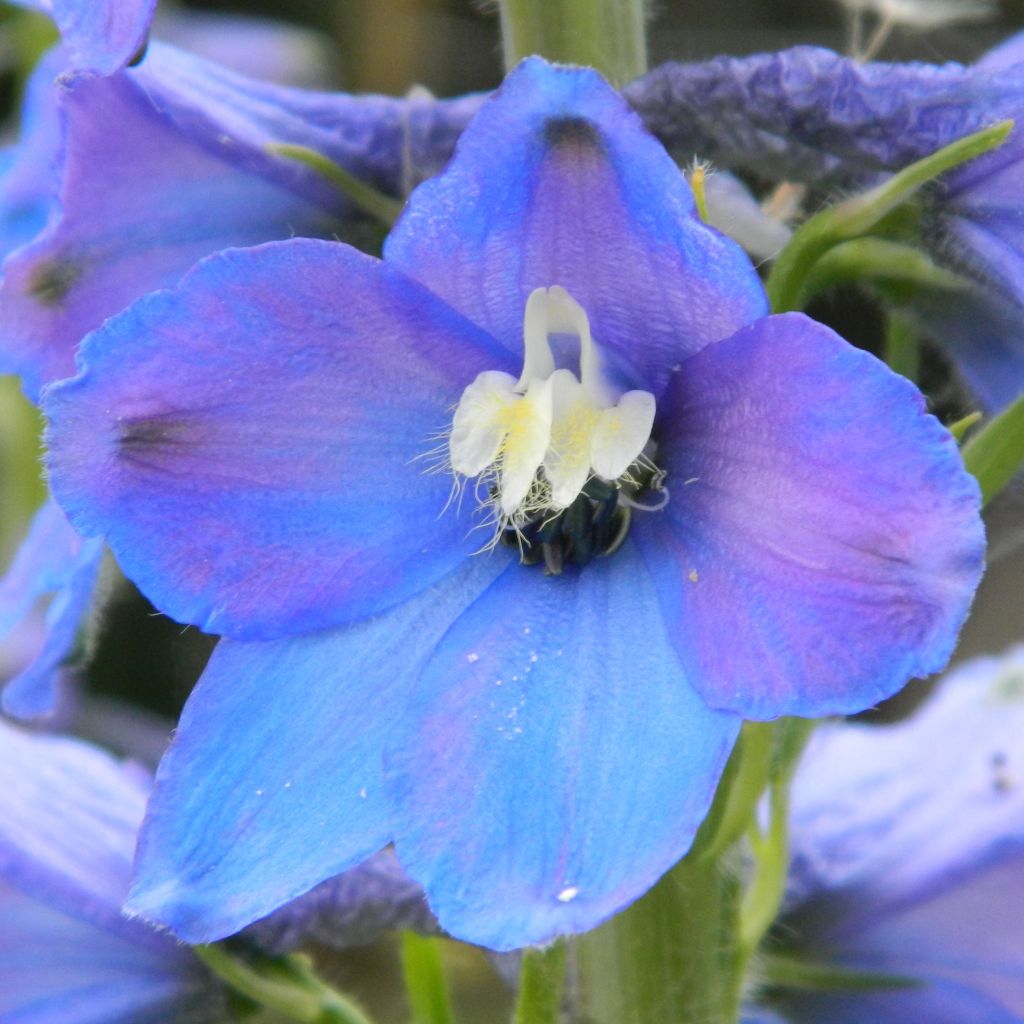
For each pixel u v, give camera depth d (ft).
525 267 0.67
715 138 0.72
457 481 0.70
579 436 0.68
